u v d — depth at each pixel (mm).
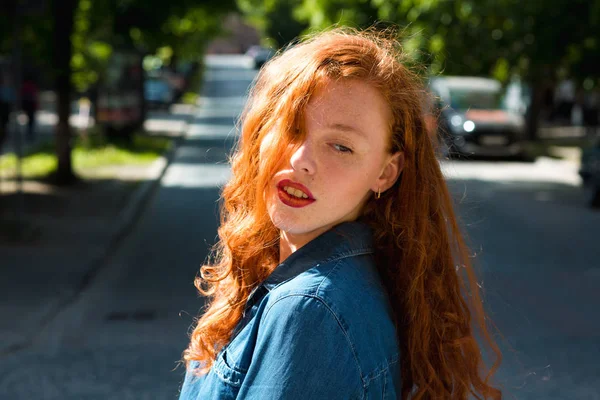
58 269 7770
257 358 1126
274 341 1117
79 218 10469
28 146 19641
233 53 91375
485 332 1429
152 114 31828
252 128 1331
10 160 16141
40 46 12812
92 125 22219
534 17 14273
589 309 6570
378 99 1230
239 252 1401
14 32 8945
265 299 1203
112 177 14344
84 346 5566
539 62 14805
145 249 8984
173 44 17203
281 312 1129
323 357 1097
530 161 19844
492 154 19578
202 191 13633
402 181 1310
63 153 13227
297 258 1242
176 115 31641
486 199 13336
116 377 4930
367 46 1276
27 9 8711
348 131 1206
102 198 12133
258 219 1353
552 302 6781
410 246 1311
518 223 11000
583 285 7438
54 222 10133
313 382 1089
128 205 11617
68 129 13266
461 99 20688
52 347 5535
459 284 1396
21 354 5367
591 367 5109
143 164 16344
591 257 8766
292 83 1229
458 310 1363
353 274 1189
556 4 14039
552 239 9836
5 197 11844
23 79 22781
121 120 19406
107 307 6609
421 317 1299
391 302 1327
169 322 6180
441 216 1349
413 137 1280
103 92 19219
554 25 14188
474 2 14320
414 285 1301
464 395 1352
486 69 17000
